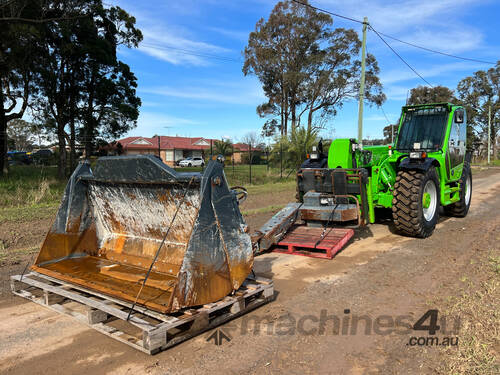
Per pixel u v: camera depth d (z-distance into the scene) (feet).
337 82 102.22
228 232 11.59
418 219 21.52
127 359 9.68
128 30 69.15
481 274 15.62
